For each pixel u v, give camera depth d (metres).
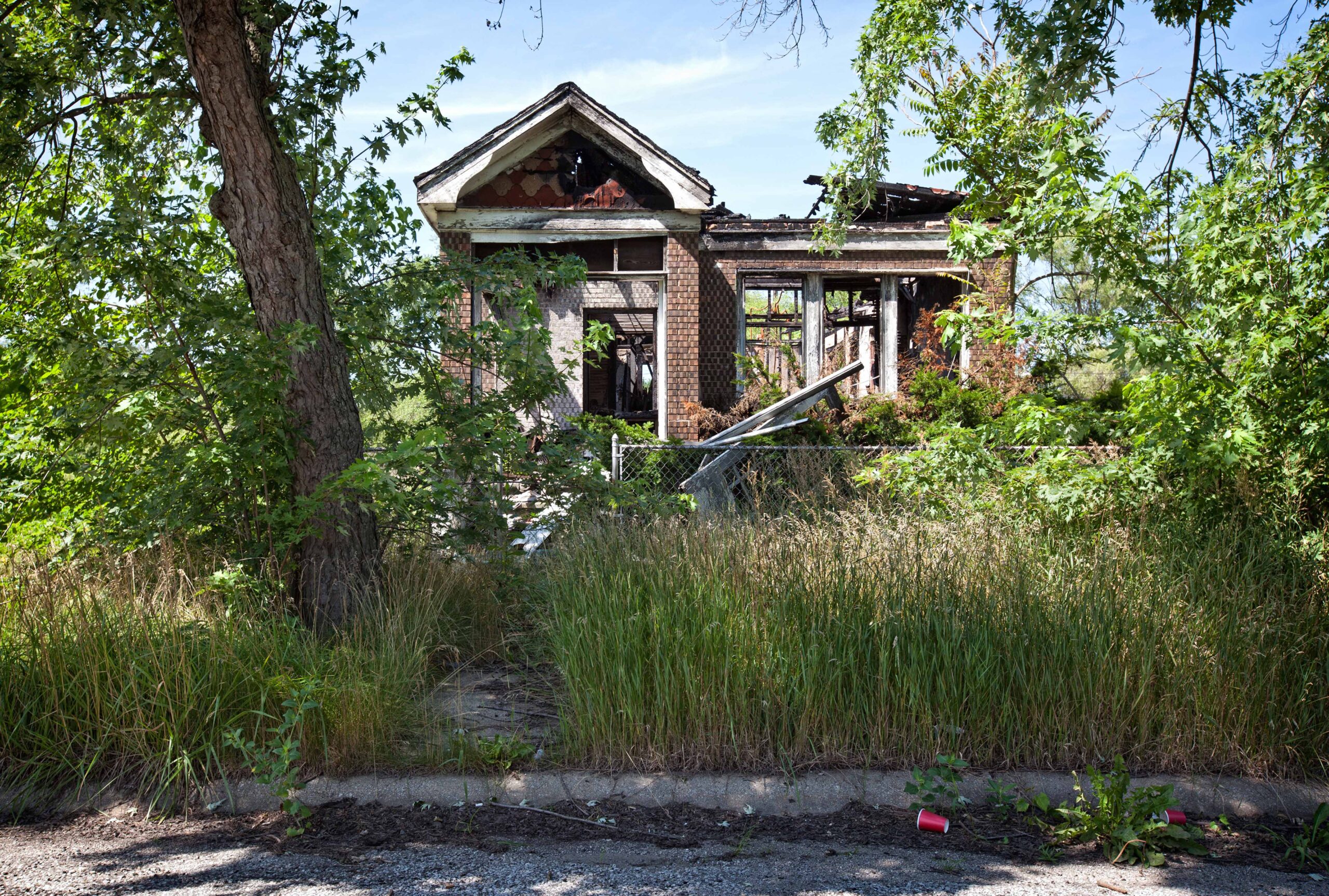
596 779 4.54
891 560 5.59
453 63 7.18
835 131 13.30
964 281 14.34
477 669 6.10
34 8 6.95
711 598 5.38
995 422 7.52
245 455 5.80
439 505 6.59
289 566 6.14
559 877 3.63
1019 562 5.60
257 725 4.59
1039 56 7.65
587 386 16.72
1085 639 4.95
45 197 7.37
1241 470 6.19
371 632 5.66
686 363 16.23
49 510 6.77
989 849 3.96
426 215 16.16
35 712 4.70
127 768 4.55
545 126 16.06
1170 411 6.23
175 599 5.46
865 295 21.61
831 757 4.72
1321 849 4.03
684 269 16.20
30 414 6.73
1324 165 6.21
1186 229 6.55
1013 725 4.77
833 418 14.02
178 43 6.71
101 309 6.67
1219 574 5.48
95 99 7.04
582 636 5.21
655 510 7.48
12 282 6.64
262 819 4.24
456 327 7.69
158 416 6.04
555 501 7.45
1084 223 6.43
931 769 4.61
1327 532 5.82
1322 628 5.11
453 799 4.39
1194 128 8.43
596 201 16.20
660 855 3.87
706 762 4.68
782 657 4.89
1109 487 6.62
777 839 4.05
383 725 4.76
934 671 4.87
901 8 12.26
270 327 6.09
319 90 7.04
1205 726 4.76
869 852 3.90
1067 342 6.84
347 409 6.39
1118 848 3.95
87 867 3.73
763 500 9.27
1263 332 6.00
